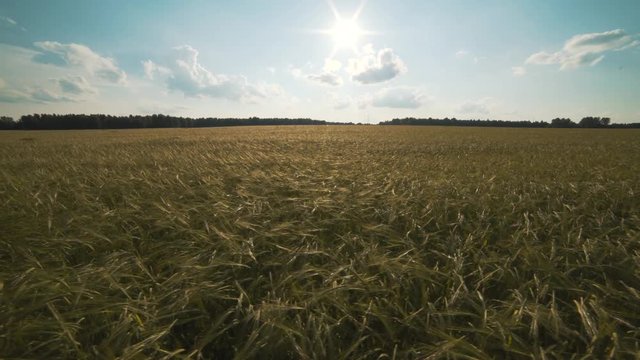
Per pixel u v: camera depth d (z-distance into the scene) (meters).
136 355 1.71
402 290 2.56
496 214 4.50
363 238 3.68
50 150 16.50
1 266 2.78
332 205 4.86
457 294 2.29
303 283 2.71
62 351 1.77
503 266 2.75
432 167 9.48
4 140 27.80
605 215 4.09
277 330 1.93
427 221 4.23
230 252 3.05
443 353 1.79
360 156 13.02
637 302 2.19
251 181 6.93
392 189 5.96
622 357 1.77
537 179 6.92
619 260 2.86
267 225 4.06
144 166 9.41
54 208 4.65
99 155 13.24
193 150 15.69
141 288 2.50
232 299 2.43
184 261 2.91
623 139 26.77
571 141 23.88
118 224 4.01
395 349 1.80
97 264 2.89
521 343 1.82
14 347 1.76
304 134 35.06
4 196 5.41
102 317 2.13
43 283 2.27
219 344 2.04
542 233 3.72
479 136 31.78
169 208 4.53
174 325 2.17
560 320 1.96
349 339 2.07
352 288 2.39
